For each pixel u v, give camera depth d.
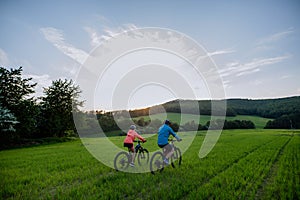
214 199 6.12
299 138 32.34
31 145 37.28
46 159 15.46
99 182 7.91
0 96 37.81
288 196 5.97
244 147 19.25
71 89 50.75
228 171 9.27
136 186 7.23
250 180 7.94
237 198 6.09
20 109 40.47
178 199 6.11
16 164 13.66
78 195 6.57
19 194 6.94
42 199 6.57
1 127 34.94
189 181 7.64
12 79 40.56
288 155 14.15
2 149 31.97
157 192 6.51
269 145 21.25
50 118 50.06
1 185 8.20
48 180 8.70
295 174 8.67
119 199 6.24
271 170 9.80
